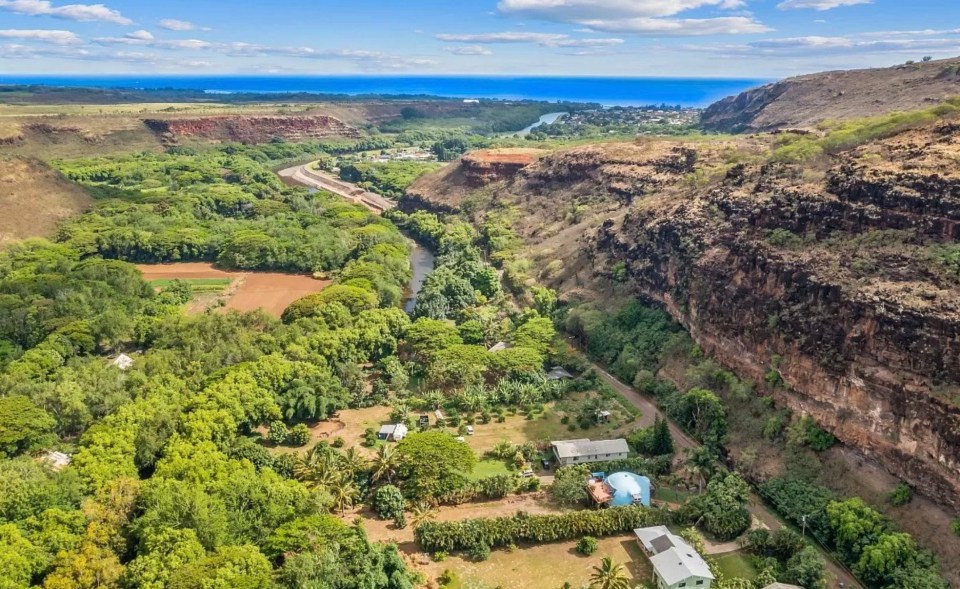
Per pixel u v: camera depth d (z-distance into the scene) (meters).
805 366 99.12
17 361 126.94
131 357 140.38
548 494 98.56
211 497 82.75
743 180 144.00
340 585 75.44
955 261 88.88
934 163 104.44
